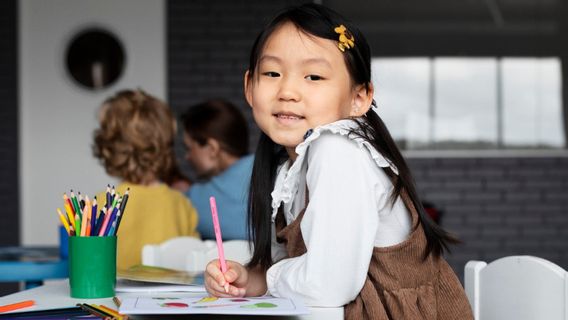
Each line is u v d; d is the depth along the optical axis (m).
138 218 2.52
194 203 3.16
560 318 1.43
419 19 5.29
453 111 5.29
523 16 5.27
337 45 1.45
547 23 5.26
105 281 1.50
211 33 5.39
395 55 5.29
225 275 1.48
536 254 5.30
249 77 1.56
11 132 5.30
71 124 5.39
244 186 3.08
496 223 5.30
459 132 5.29
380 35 5.29
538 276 1.48
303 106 1.43
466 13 5.27
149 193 2.56
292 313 1.19
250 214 1.64
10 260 2.68
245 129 3.31
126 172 2.55
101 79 5.38
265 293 1.57
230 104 3.30
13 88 5.30
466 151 5.29
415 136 5.30
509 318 1.55
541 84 5.26
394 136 5.30
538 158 5.28
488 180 5.30
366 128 1.45
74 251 1.50
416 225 1.47
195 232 2.79
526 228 5.30
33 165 5.39
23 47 5.35
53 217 5.38
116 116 2.55
